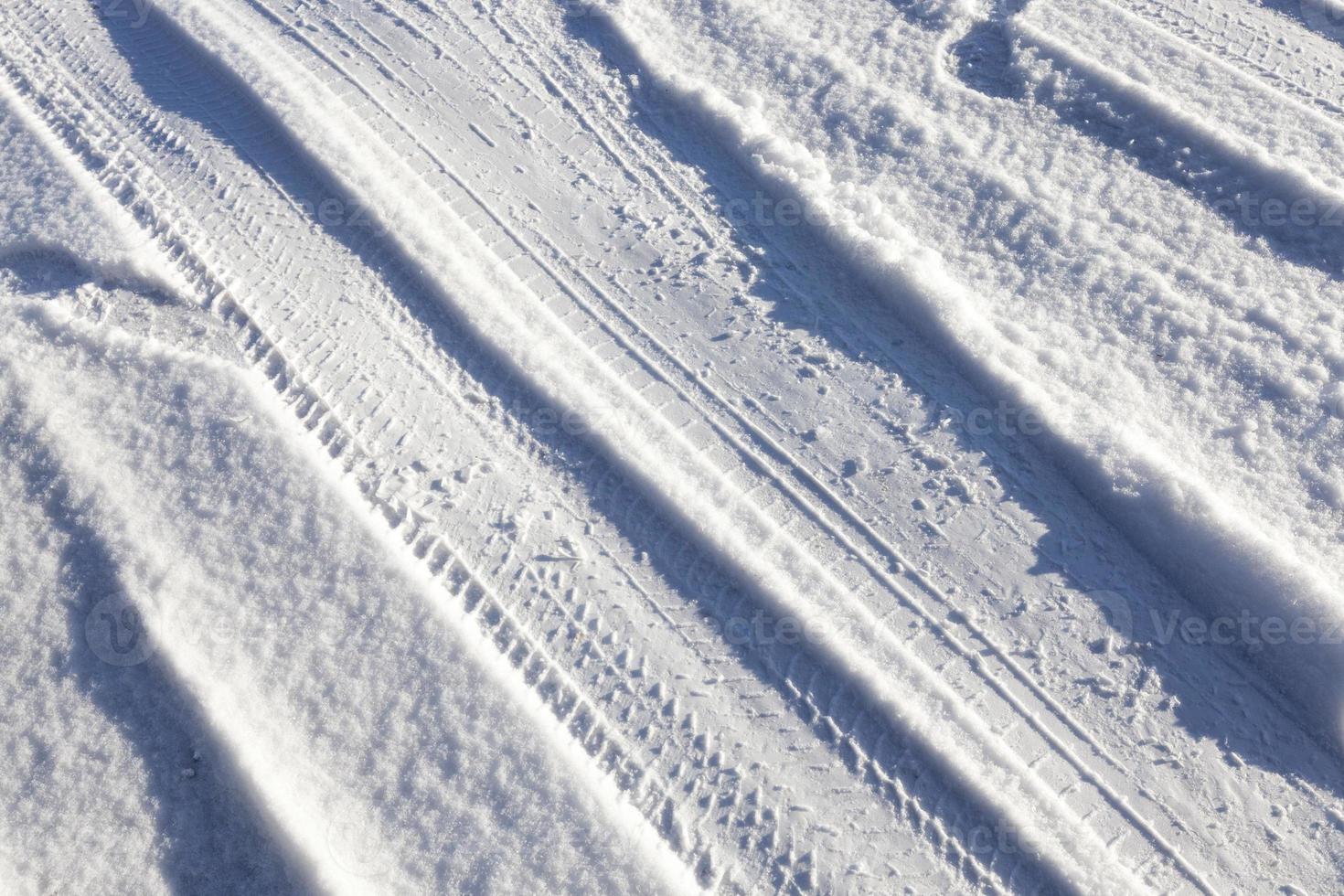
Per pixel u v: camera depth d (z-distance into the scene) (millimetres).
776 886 3451
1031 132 5418
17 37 6359
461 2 6375
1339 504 4102
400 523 4184
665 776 3650
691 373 4691
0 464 4324
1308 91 5445
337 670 3836
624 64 5973
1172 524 4047
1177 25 5828
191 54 6129
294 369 4621
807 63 5820
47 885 3461
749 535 4164
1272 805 3596
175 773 3670
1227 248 4891
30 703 3803
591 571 4105
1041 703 3803
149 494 4238
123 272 4957
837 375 4668
